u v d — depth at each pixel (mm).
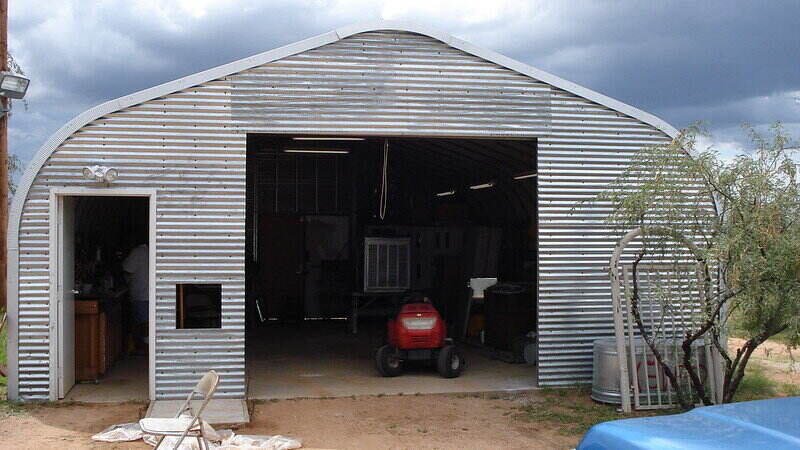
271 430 8102
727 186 7656
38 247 9016
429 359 10984
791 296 7109
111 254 13914
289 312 17281
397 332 10852
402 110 9617
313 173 17500
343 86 9516
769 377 11117
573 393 9781
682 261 8969
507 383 10430
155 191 9141
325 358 12523
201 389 6613
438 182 17359
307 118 9430
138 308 12430
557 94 9953
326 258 17594
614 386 9172
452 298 16750
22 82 9062
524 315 12461
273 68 9391
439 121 9680
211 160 9250
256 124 9328
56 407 8953
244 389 9281
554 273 9953
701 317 7836
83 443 7520
